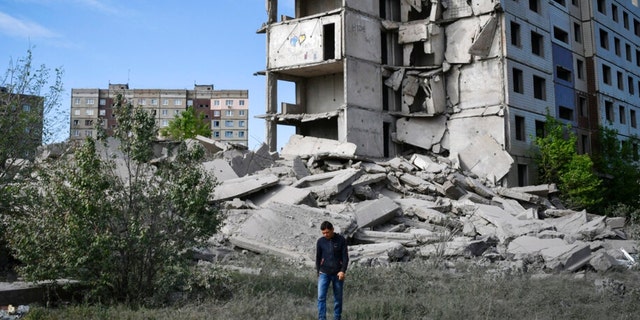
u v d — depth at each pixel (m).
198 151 10.51
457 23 35.31
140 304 9.48
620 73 48.03
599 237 19.89
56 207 9.77
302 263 14.39
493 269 14.01
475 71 34.59
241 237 16.17
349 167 27.55
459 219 20.81
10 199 11.42
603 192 36.88
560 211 25.42
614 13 48.94
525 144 34.31
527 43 36.12
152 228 9.85
